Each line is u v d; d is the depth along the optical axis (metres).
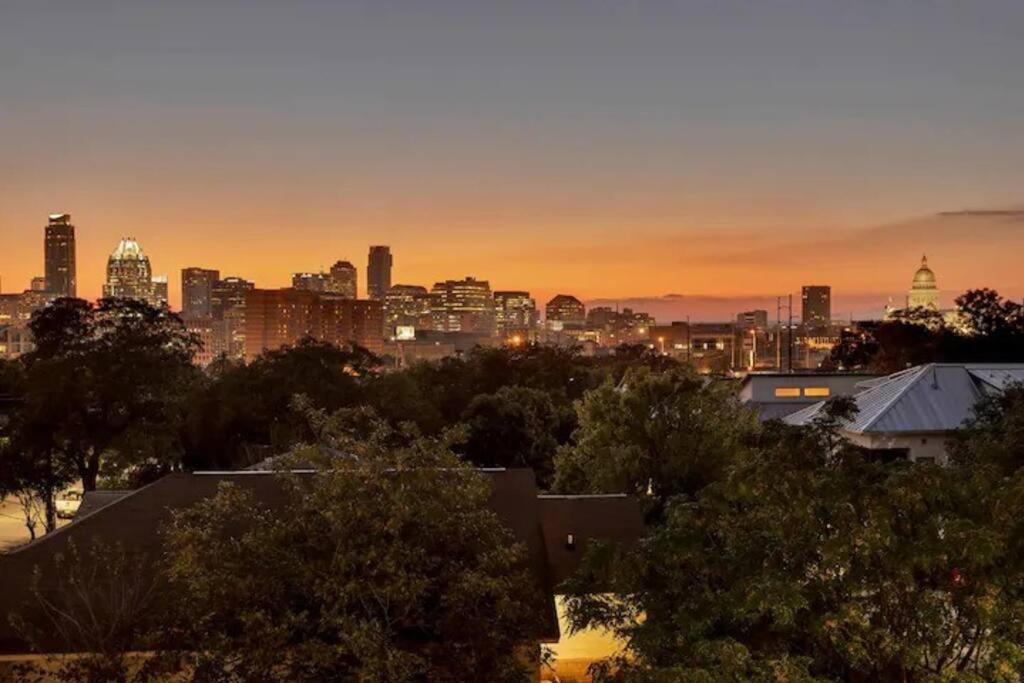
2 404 60.16
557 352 84.12
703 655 11.07
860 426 34.75
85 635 14.75
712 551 12.77
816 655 12.23
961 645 11.62
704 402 31.41
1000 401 25.81
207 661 12.49
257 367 59.66
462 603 12.86
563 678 18.77
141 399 51.66
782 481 12.31
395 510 12.62
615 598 14.42
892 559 11.23
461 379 76.81
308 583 12.79
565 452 34.47
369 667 11.32
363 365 64.31
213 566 12.73
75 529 19.30
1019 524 11.02
